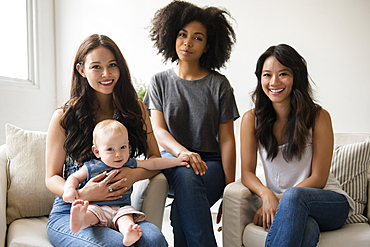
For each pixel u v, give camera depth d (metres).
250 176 1.78
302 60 1.75
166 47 2.06
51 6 3.89
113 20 3.86
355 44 3.20
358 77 3.20
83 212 1.24
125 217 1.37
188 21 1.95
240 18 3.49
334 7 3.24
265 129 1.81
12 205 1.68
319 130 1.72
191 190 1.56
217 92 1.98
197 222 1.54
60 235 1.35
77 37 3.93
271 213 1.57
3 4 3.34
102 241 1.24
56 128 1.63
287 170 1.80
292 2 3.36
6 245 1.52
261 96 1.82
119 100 1.70
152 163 1.64
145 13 3.78
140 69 3.81
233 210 1.67
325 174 1.69
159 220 1.61
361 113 3.20
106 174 1.51
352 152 1.92
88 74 1.61
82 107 1.64
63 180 1.55
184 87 2.00
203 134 1.98
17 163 1.76
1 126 3.11
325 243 1.49
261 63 1.79
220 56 2.09
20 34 3.53
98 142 1.51
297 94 1.72
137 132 1.73
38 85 3.65
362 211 1.83
